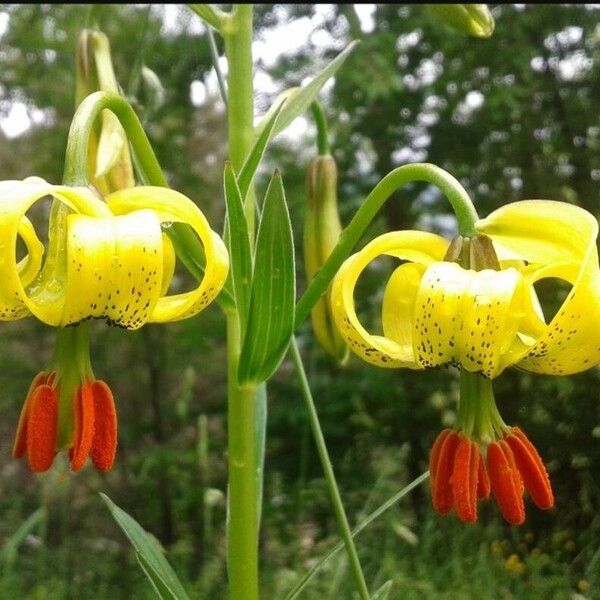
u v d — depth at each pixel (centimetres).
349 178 78
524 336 12
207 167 80
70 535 63
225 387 76
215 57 18
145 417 76
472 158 77
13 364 74
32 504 66
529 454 13
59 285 12
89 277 11
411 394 72
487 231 12
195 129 80
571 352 12
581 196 75
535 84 75
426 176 13
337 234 20
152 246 11
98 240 11
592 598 45
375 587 44
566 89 76
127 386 75
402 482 71
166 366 76
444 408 71
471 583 49
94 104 13
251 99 17
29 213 63
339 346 19
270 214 14
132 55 75
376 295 72
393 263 73
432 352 12
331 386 70
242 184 15
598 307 12
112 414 12
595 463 65
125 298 11
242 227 14
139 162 14
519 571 51
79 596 52
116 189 17
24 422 12
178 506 64
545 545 58
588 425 66
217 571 48
